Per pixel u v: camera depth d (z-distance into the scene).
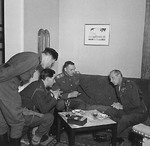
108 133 3.01
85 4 4.18
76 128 2.37
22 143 2.76
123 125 2.89
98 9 4.13
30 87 2.65
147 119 3.24
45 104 2.66
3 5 3.06
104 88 3.83
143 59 3.86
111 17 4.09
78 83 3.85
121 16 4.05
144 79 3.63
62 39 4.36
